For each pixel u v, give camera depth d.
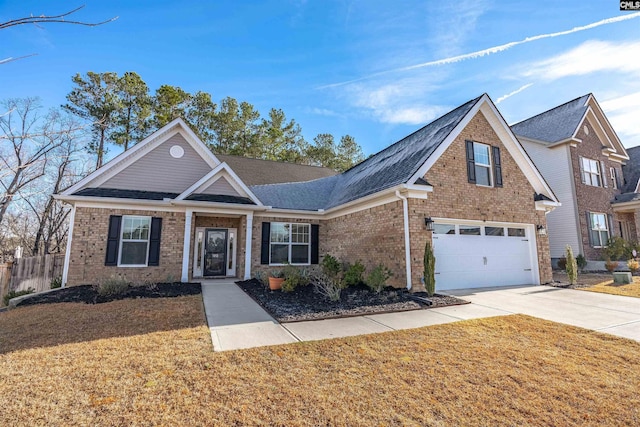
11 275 10.19
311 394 3.31
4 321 6.21
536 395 3.32
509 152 11.86
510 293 9.39
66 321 6.17
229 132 28.05
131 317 6.47
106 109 20.16
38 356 4.31
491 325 5.95
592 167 17.89
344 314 6.72
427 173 9.91
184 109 26.02
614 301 8.11
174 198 12.05
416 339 5.12
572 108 18.62
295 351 4.57
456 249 10.24
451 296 8.55
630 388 3.47
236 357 4.32
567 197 16.78
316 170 19.84
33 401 3.12
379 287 8.91
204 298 8.56
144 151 12.36
